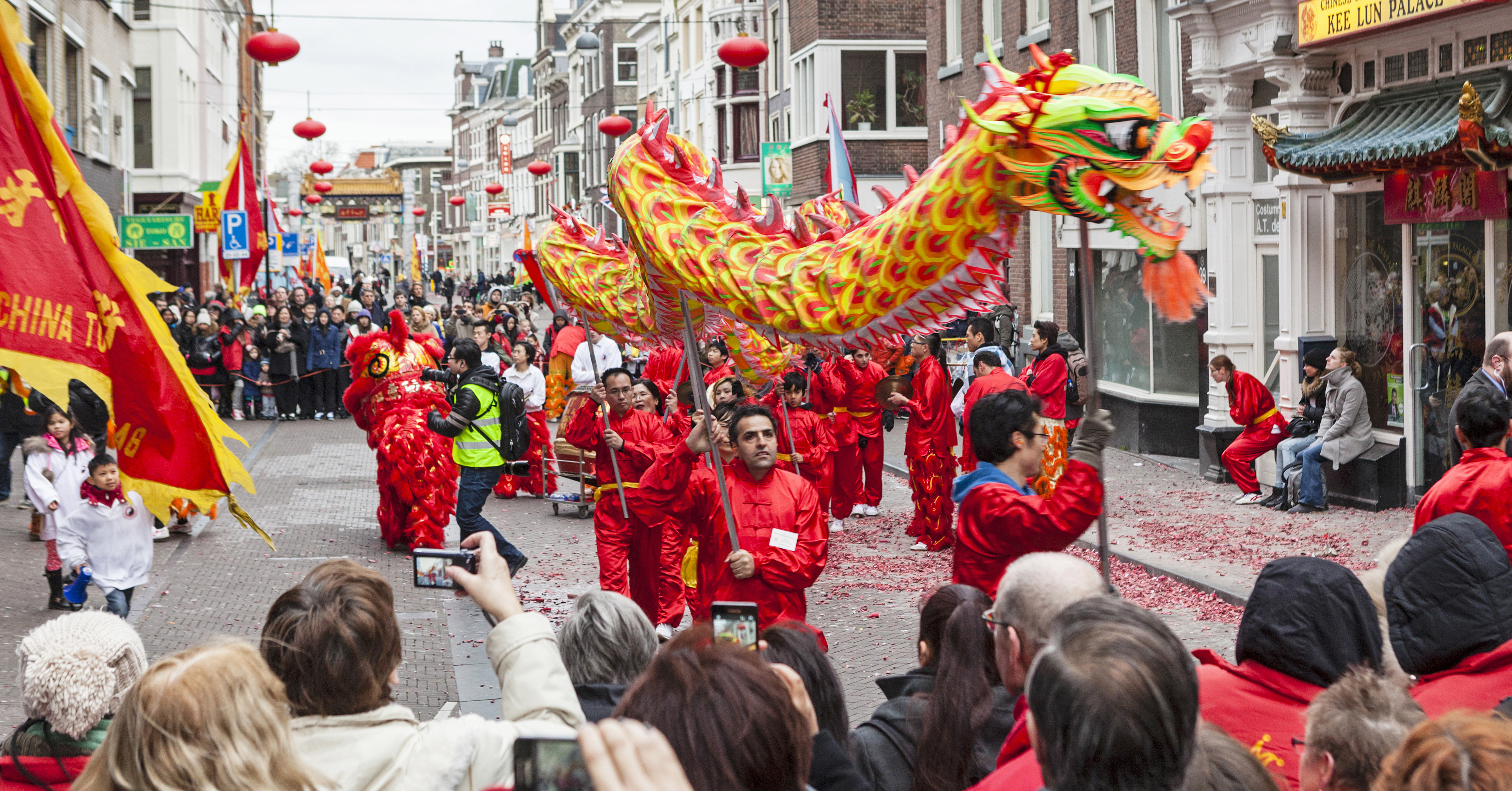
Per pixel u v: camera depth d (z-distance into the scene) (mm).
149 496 5082
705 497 6691
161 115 35969
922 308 5586
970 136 5305
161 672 2604
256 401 24766
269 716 2621
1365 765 2697
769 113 38188
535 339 23688
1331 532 11578
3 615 9609
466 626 9641
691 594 8898
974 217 5266
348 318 27594
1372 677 2877
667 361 14117
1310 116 13430
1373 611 3549
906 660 8508
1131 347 17938
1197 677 2250
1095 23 18609
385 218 123625
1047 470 12500
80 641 3297
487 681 8109
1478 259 11570
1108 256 18453
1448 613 3926
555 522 14367
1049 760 2191
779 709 2053
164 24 35656
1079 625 2258
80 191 4969
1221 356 13484
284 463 19078
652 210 6539
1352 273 13461
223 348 24359
